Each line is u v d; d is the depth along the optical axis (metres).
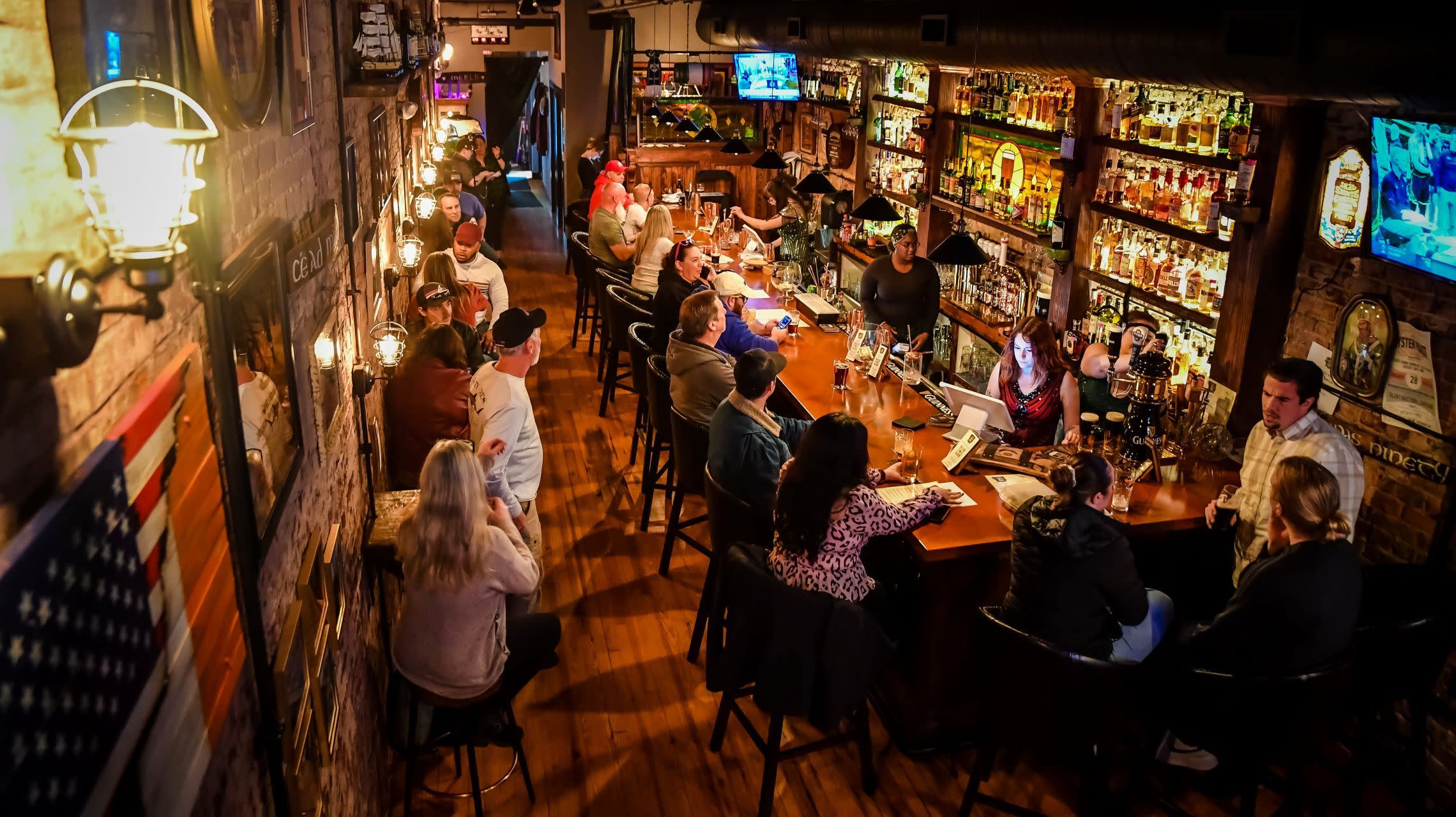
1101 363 4.52
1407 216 3.39
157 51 1.34
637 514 5.56
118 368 1.15
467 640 3.04
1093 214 5.43
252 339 1.74
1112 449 4.00
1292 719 2.79
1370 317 3.59
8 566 0.82
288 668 1.83
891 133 8.12
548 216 15.11
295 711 1.91
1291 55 2.89
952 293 7.10
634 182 11.27
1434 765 3.51
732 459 3.67
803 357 5.32
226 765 1.51
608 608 4.66
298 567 2.12
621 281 7.23
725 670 3.17
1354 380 3.69
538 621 3.48
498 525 3.21
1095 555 2.96
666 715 3.97
